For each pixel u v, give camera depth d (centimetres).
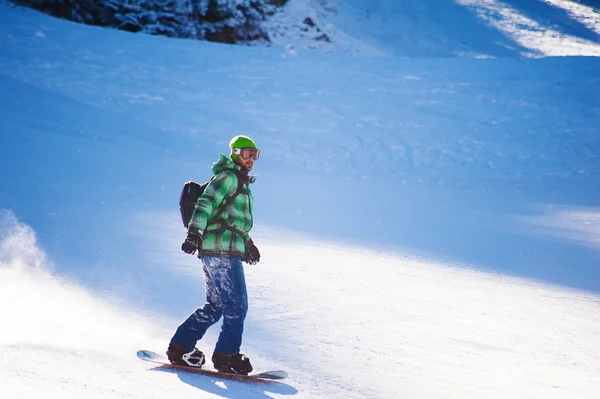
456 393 1062
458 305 1642
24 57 6125
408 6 11944
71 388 797
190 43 7288
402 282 1828
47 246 1762
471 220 3120
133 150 4250
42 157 3612
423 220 2995
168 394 846
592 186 4719
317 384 1031
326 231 2522
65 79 5800
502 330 1468
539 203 3888
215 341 1230
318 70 6844
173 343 1059
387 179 4662
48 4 8281
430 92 6531
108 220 2238
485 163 5291
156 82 6044
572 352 1364
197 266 1728
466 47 11162
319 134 5481
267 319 1380
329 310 1485
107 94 5641
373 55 9981
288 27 9719
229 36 9181
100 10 8612
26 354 934
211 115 5538
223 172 1073
